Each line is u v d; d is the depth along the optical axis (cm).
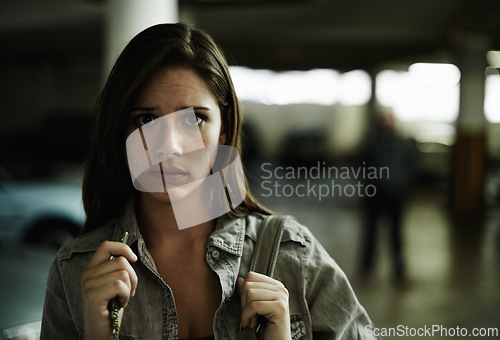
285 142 1415
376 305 373
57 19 808
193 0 552
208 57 96
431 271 478
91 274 86
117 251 88
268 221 106
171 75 93
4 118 1413
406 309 365
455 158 893
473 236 671
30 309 225
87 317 85
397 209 449
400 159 416
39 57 1295
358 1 657
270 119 1459
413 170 437
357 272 457
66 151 592
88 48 1166
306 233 106
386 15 742
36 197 482
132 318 97
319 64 1150
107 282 85
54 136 619
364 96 1232
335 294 103
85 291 86
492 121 977
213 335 99
